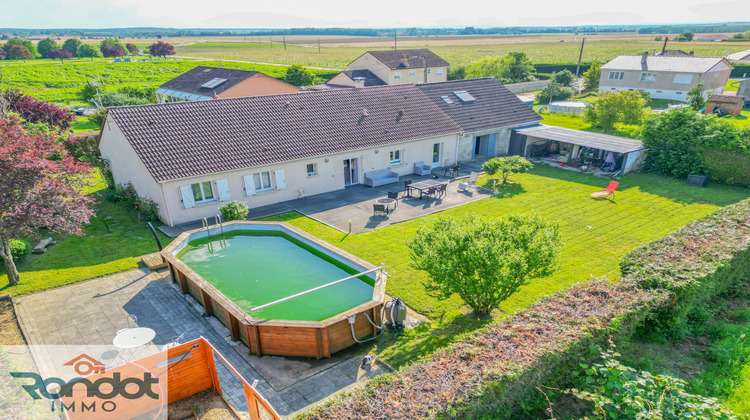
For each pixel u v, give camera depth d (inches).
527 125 1352.1
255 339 442.3
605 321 373.1
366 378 416.5
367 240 744.3
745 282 553.6
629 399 311.1
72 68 4266.7
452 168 1118.4
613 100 1493.6
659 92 2327.8
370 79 2220.7
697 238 528.1
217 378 383.6
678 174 1063.0
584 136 1212.5
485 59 2891.2
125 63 4778.5
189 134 869.8
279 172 904.3
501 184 1042.1
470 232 463.5
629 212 847.1
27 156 544.1
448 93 1360.7
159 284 604.7
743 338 449.4
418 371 319.0
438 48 6717.5
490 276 446.0
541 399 345.7
